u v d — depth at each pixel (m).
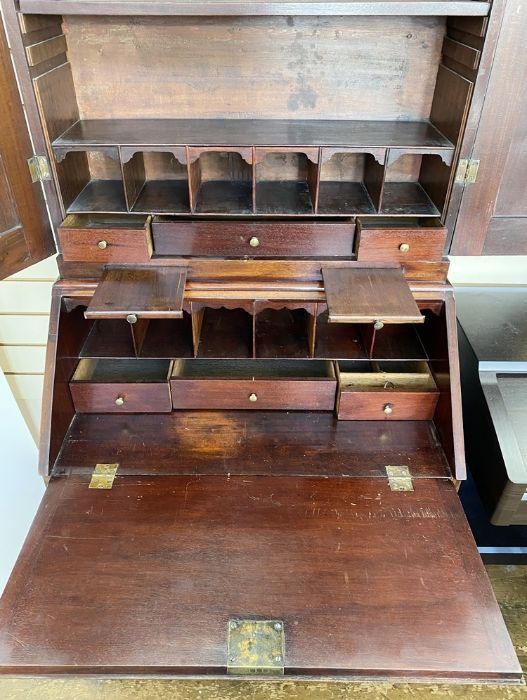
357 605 0.90
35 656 0.83
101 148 0.98
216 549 0.98
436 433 1.21
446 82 1.04
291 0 0.87
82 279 1.11
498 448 1.17
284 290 1.10
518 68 0.91
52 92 0.99
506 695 1.30
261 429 1.22
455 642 0.86
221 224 1.07
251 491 1.09
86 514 1.04
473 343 1.30
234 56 1.08
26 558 0.96
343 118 1.15
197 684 1.33
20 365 1.68
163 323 1.27
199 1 0.86
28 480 1.54
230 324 1.27
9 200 0.94
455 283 1.60
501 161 1.01
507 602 1.49
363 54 1.08
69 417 1.21
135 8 0.86
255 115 1.15
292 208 1.08
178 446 1.18
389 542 1.00
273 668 0.83
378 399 1.21
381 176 1.04
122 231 1.05
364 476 1.12
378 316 0.96
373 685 1.32
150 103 1.13
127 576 0.94
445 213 1.06
